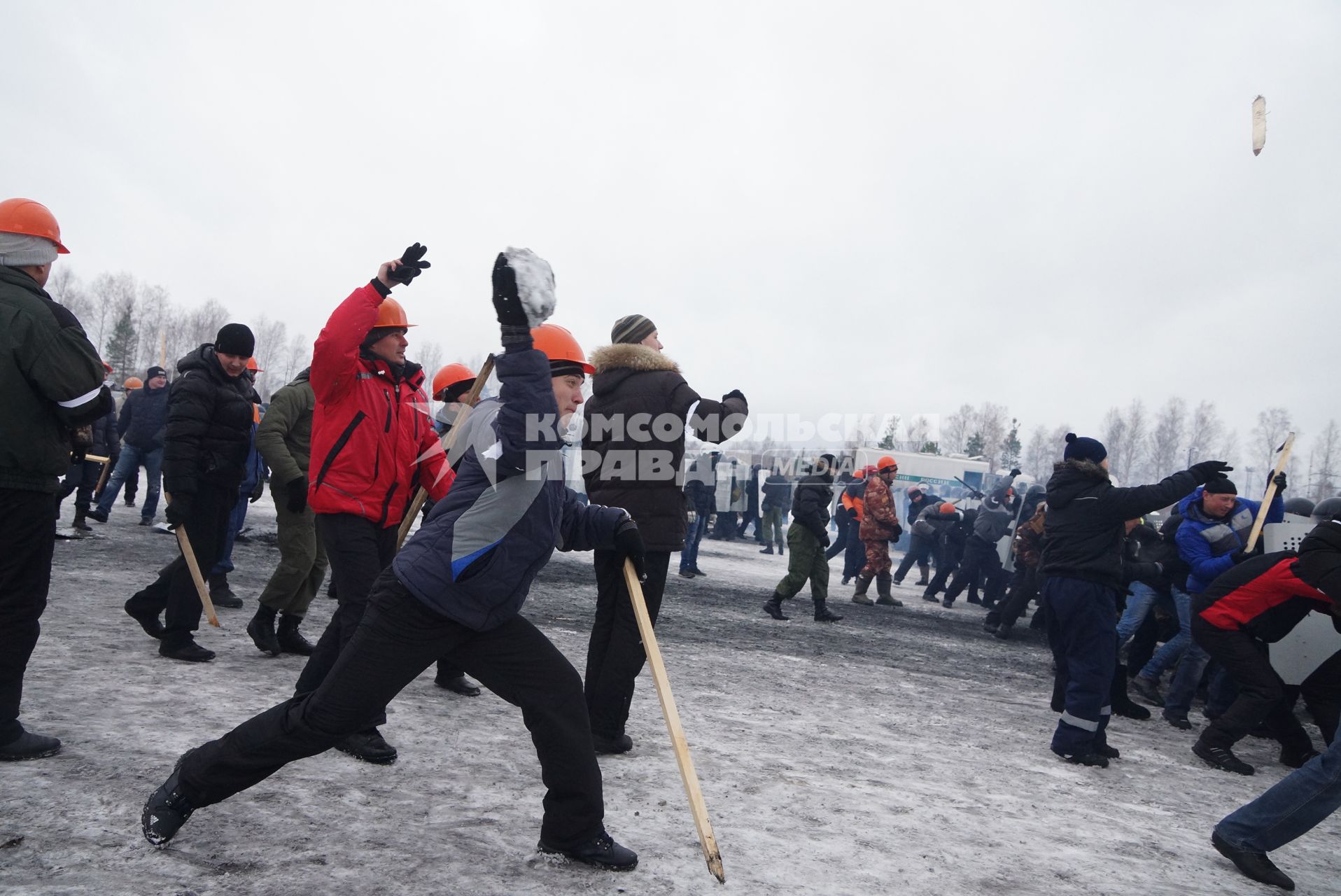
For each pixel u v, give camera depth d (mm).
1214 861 3322
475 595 2486
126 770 2982
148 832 2443
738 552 17859
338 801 2973
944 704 5793
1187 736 5602
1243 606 4777
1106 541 4566
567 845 2641
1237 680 4832
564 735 2621
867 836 3164
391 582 2479
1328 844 3809
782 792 3559
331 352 3467
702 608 9273
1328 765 3088
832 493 9078
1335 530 3715
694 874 2682
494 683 2637
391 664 2457
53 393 2930
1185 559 5703
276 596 4898
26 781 2803
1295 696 5195
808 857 2906
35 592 3020
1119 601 4730
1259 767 5000
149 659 4605
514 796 3197
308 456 5188
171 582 4637
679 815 3184
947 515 12656
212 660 4703
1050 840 3350
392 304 3912
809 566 9055
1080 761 4566
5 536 2926
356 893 2336
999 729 5234
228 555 6336
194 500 4680
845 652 7484
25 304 2947
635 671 3850
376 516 3791
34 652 4477
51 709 3576
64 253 3180
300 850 2557
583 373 2932
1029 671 7707
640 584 2887
